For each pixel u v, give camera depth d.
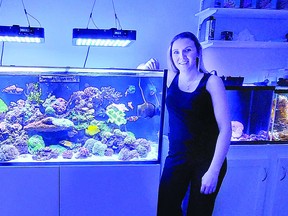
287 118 2.10
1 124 1.69
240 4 2.21
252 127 2.08
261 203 2.12
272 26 2.52
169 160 1.81
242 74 2.55
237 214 2.11
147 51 2.43
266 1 2.25
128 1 2.34
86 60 2.36
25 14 2.23
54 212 1.74
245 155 2.06
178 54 1.69
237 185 2.07
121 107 1.80
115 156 1.80
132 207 1.81
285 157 2.08
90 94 1.75
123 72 1.71
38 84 1.69
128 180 1.77
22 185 1.67
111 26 2.35
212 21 2.26
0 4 2.19
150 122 1.81
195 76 1.70
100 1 2.30
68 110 1.75
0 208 1.68
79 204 1.75
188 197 1.95
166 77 1.70
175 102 1.71
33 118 1.72
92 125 1.78
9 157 1.67
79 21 2.30
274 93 2.04
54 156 1.72
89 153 1.77
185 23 2.44
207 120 1.65
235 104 2.02
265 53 2.55
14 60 2.28
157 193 1.81
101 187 1.76
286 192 2.12
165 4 2.39
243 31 2.40
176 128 1.75
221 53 2.49
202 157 1.68
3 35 1.70
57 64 2.33
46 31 2.27
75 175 1.71
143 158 1.81
